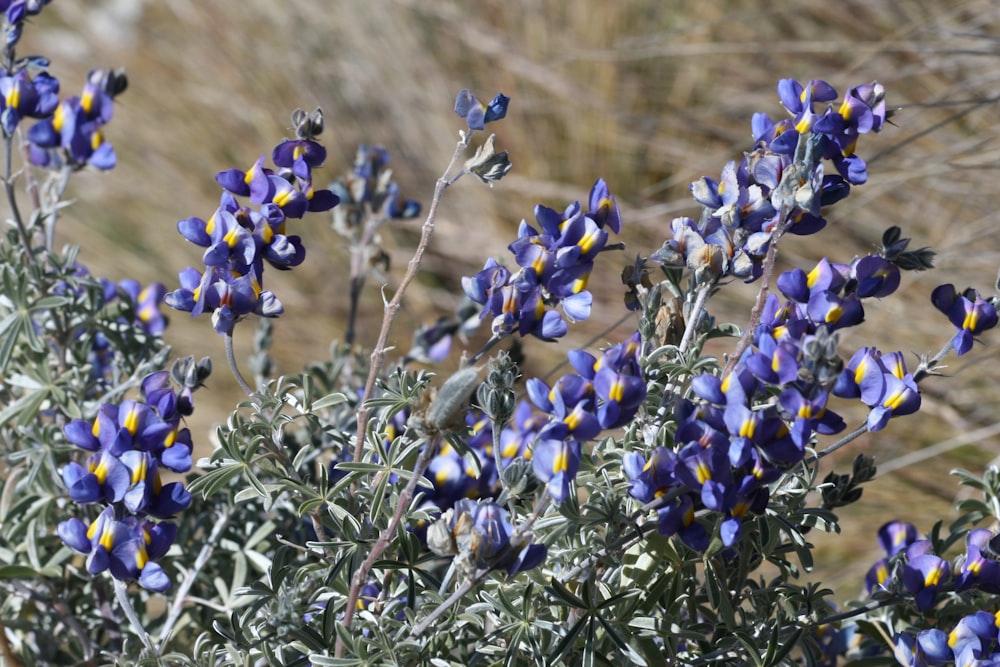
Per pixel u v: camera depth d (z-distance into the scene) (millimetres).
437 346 1258
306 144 1052
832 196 1035
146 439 1027
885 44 1885
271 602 1021
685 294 1066
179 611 1103
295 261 1039
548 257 1027
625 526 1011
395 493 1035
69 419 1141
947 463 1532
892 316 1665
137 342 1175
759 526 1035
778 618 1047
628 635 1031
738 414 972
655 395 1037
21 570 1097
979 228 1717
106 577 1127
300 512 1030
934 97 1919
